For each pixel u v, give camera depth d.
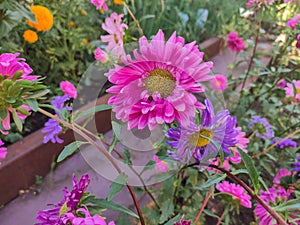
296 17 0.51
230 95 0.57
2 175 0.45
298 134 0.47
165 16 0.75
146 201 0.44
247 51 0.67
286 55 0.58
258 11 0.54
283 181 0.38
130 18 0.64
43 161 0.50
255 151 0.48
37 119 0.56
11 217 0.45
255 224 0.42
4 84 0.18
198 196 0.41
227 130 0.24
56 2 0.58
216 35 0.81
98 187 0.29
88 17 0.67
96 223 0.19
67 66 0.63
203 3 0.88
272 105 0.57
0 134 0.48
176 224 0.24
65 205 0.21
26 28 0.53
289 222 0.26
